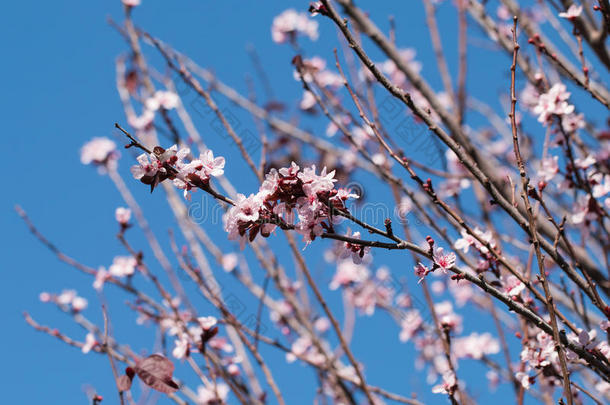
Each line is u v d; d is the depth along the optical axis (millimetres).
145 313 3969
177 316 3598
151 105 4410
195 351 3426
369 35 3992
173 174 2193
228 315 3836
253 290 4602
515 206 2617
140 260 3977
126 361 3602
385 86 2512
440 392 2910
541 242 2504
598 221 3131
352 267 5430
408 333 4938
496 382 4488
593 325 3604
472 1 4199
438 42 4113
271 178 2174
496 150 5031
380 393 3971
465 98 3865
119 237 3990
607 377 2492
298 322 4555
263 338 4094
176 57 4023
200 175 2186
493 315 3635
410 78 3857
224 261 4605
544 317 3193
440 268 2277
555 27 4406
